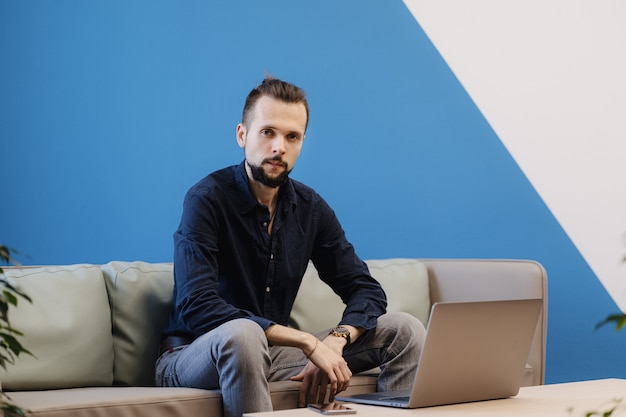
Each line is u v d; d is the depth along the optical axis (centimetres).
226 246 228
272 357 227
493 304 164
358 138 367
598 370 373
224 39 353
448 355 159
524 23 381
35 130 333
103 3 341
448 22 377
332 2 366
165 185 346
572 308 375
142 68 344
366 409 157
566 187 378
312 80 363
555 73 381
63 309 221
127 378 231
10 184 330
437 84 375
